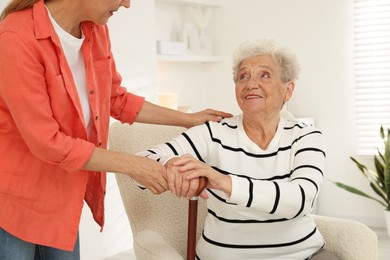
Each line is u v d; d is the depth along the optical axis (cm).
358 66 440
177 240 199
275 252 177
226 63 489
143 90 385
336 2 442
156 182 158
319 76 453
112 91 187
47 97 143
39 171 148
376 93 436
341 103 447
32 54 138
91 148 148
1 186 144
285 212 162
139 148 195
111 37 355
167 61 455
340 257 186
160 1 442
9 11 144
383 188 402
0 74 136
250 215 174
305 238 179
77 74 157
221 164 184
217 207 181
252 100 182
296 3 457
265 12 470
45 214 151
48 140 141
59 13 145
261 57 185
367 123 440
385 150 388
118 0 144
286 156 183
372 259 182
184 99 477
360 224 189
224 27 489
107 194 358
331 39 446
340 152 450
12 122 144
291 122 190
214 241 180
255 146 183
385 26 429
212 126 189
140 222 192
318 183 171
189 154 167
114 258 361
